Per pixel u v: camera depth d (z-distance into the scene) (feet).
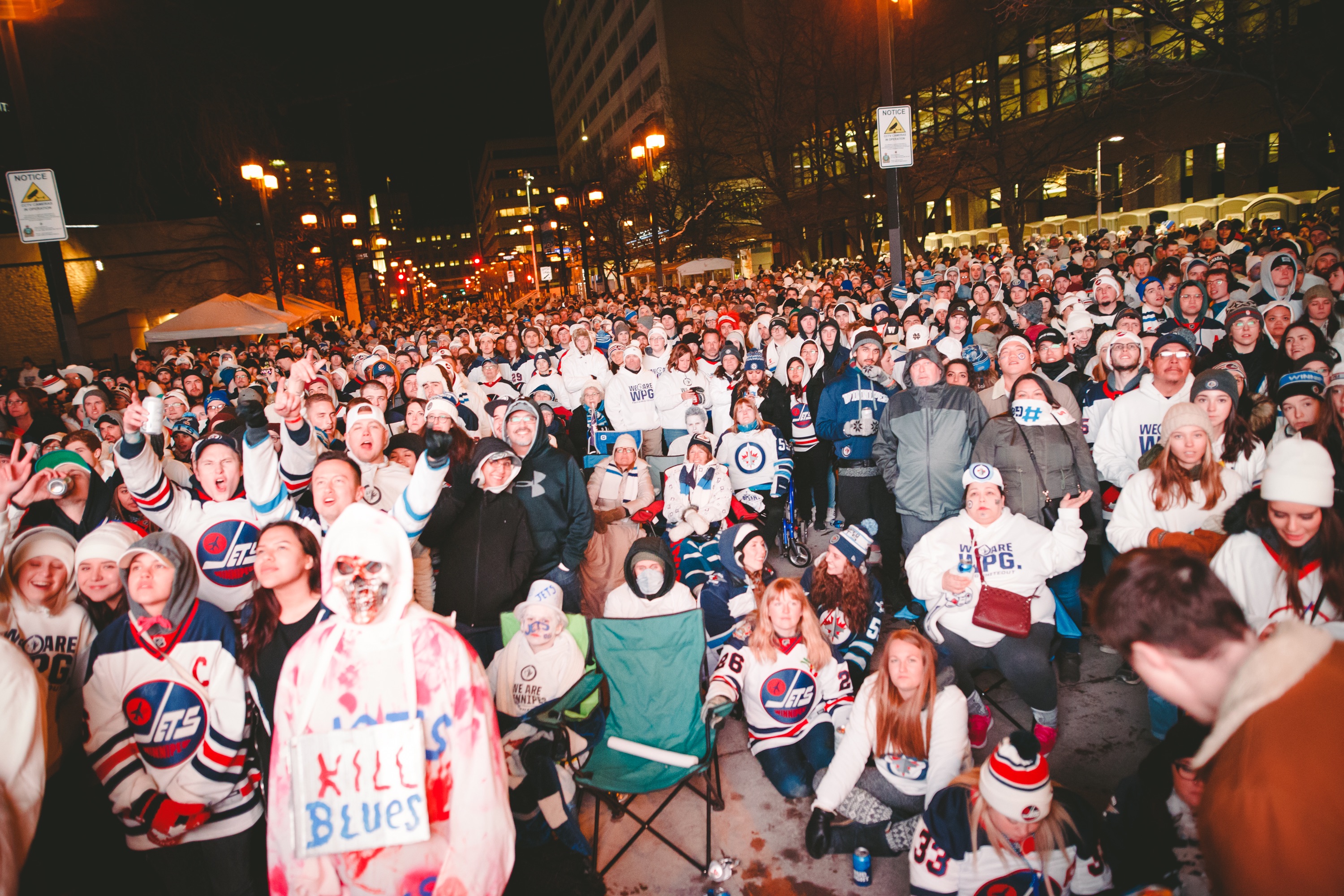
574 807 10.36
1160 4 33.58
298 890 6.32
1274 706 3.94
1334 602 8.04
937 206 112.88
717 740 12.34
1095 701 12.91
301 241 111.45
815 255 136.77
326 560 6.32
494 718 6.66
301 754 6.19
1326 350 15.35
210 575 11.07
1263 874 3.84
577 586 14.38
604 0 224.94
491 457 12.31
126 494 13.03
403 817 6.16
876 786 10.39
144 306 89.10
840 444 18.48
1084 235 90.53
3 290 79.71
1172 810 7.68
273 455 10.97
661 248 119.65
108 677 8.37
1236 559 9.16
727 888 9.67
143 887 9.80
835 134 84.02
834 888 9.52
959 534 12.19
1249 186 73.61
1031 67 87.86
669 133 118.62
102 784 8.43
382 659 6.34
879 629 13.12
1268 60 29.78
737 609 13.80
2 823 6.23
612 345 30.63
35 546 9.43
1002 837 7.93
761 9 96.27
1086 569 16.89
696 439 17.43
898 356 22.72
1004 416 14.42
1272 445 13.41
